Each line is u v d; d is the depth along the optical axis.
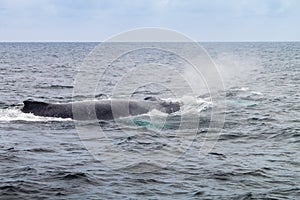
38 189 13.66
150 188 13.89
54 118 24.27
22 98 34.38
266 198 13.18
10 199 12.93
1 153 17.70
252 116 25.98
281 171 15.70
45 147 18.72
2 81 48.38
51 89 41.56
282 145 19.47
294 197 13.29
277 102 31.75
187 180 14.68
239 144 19.58
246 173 15.43
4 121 23.77
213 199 13.06
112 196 13.18
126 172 15.36
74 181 14.40
